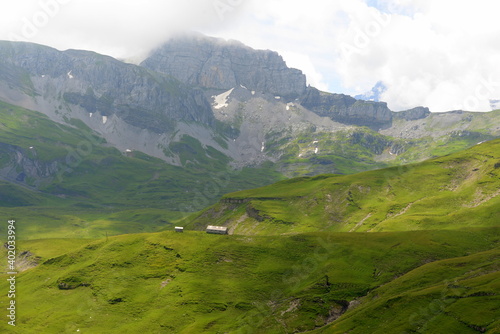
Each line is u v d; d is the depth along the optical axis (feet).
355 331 443.32
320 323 510.17
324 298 551.59
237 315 557.74
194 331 518.78
